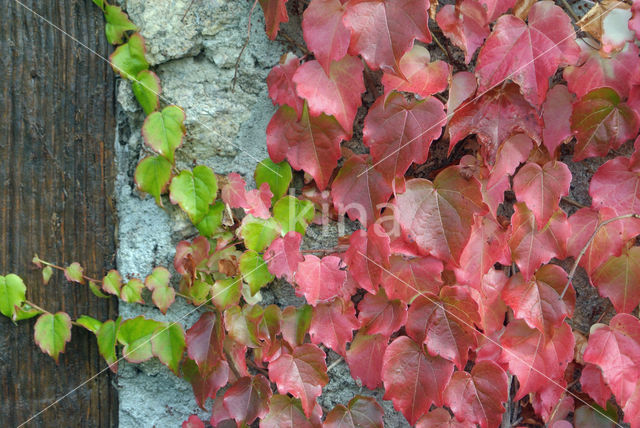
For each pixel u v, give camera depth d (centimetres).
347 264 143
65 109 147
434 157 146
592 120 141
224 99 146
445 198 141
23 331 148
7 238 147
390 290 143
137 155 147
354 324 144
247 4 144
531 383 144
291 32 144
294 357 144
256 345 144
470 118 141
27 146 147
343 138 141
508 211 146
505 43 139
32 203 147
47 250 148
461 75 141
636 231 143
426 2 135
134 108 146
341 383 149
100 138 148
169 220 147
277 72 142
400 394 144
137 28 144
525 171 143
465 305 142
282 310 148
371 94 145
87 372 149
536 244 144
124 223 148
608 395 144
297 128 142
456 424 144
